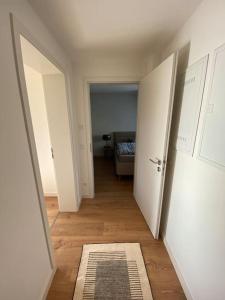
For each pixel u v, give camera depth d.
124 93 5.59
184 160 1.38
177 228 1.51
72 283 1.42
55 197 2.85
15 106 0.92
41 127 2.58
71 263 1.60
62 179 2.31
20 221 0.96
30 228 1.08
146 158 2.10
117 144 5.14
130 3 1.15
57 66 1.67
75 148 2.38
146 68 2.26
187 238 1.32
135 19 1.35
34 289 1.14
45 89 1.96
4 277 0.82
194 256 1.21
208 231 1.03
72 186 2.34
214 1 0.98
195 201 1.20
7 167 0.84
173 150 1.62
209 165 1.03
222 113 0.90
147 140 2.05
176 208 1.54
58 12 1.22
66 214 2.39
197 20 1.19
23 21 1.02
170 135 1.69
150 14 1.28
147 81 2.00
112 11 1.24
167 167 1.77
